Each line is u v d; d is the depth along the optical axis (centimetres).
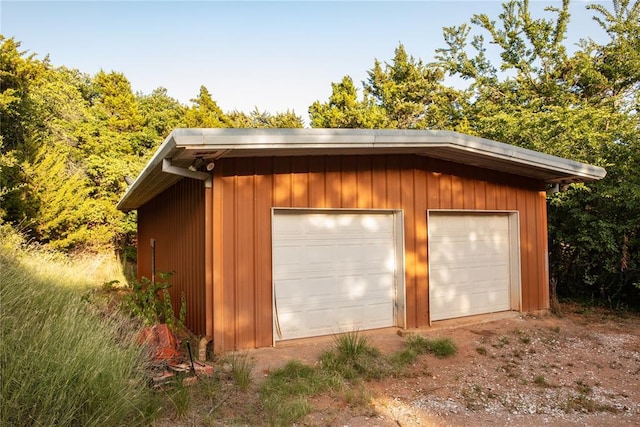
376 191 652
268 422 358
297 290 607
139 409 334
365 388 442
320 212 627
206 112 2377
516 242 795
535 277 811
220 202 540
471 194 743
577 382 475
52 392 283
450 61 1850
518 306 786
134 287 664
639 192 778
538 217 823
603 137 874
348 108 2036
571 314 817
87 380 305
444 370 504
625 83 1354
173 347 476
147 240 1222
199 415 361
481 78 1719
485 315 757
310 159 605
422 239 688
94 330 383
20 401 279
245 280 552
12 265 573
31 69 1429
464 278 756
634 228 857
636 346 613
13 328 349
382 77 2292
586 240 883
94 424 286
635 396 439
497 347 592
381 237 674
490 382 472
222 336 532
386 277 675
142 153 2102
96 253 1658
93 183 1853
